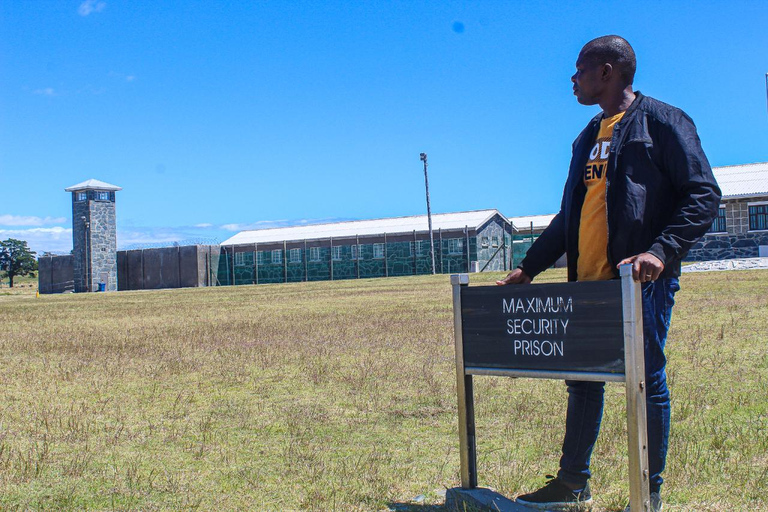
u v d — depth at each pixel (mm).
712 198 3188
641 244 3342
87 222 58250
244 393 7074
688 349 8484
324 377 7734
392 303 19734
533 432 5199
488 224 52188
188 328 14391
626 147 3371
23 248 100188
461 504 3627
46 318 20156
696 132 3328
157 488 4176
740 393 6070
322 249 54656
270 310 19453
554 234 3906
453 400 6395
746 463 4203
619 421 5262
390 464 4547
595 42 3561
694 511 3496
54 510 3805
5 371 9055
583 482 3646
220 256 58219
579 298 3162
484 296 3512
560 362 3234
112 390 7457
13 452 5004
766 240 35031
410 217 57469
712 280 21609
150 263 58438
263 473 4422
